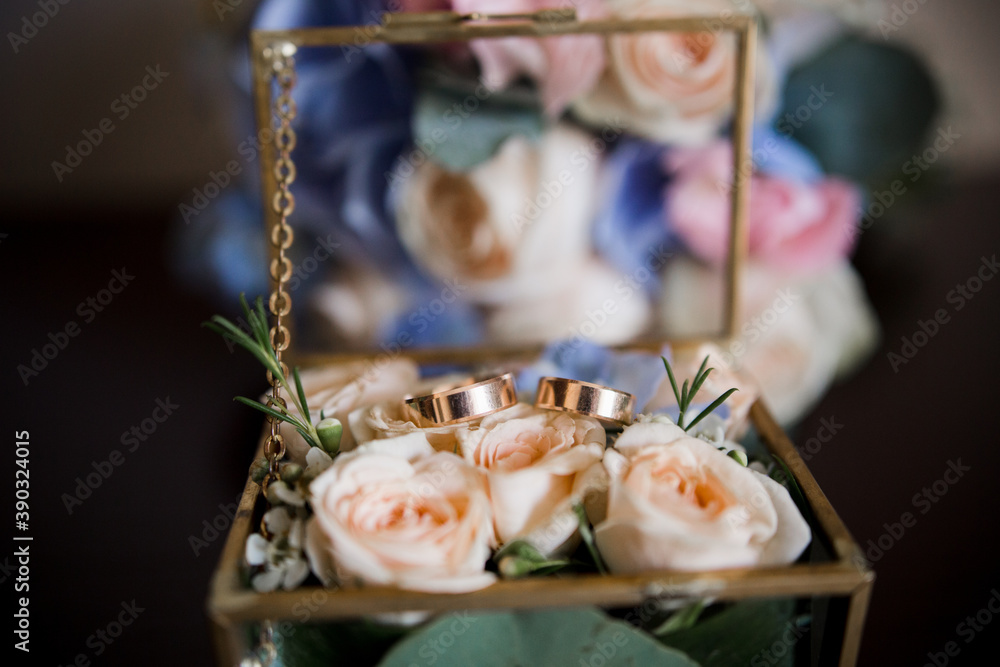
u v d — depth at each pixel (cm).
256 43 27
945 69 31
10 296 33
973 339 33
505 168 30
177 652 29
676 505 22
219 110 32
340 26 29
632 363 27
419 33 27
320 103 29
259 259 33
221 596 21
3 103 31
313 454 24
